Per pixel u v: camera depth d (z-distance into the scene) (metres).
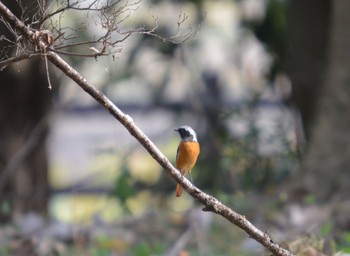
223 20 18.16
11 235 11.48
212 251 10.58
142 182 17.22
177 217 12.27
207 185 15.63
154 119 22.97
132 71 16.58
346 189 11.89
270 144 15.34
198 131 16.50
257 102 16.44
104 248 11.09
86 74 15.86
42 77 15.77
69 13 10.33
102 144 17.97
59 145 25.47
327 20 14.75
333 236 9.57
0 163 15.79
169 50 16.05
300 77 14.98
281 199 11.84
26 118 15.98
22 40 5.73
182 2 16.36
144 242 10.73
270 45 17.30
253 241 9.81
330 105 12.61
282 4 17.03
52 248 10.89
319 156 12.40
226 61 18.89
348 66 12.53
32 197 15.69
